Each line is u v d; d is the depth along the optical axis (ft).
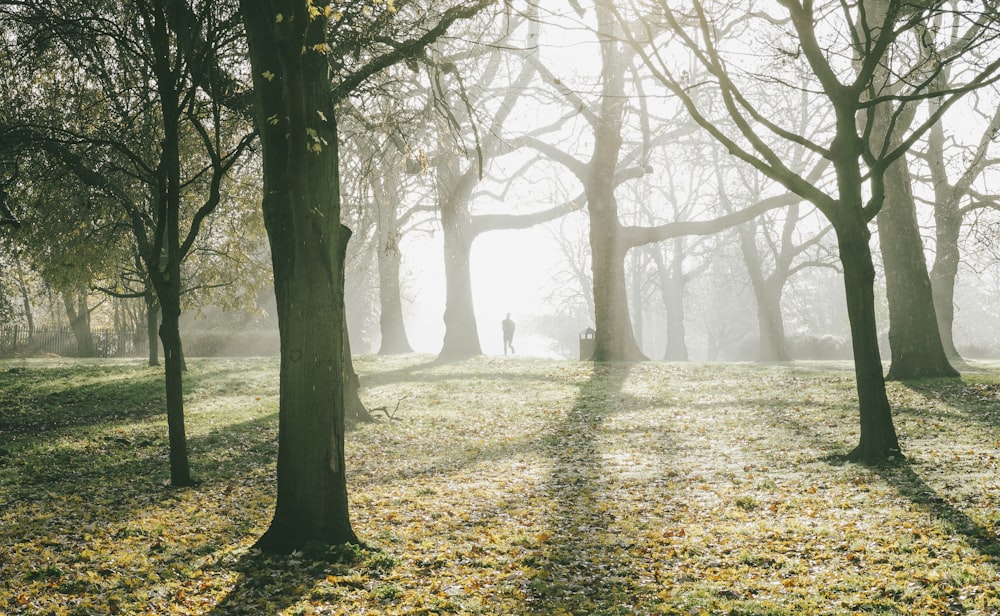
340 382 28.84
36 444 53.93
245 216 78.59
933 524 28.66
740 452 47.80
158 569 26.27
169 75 39.88
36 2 47.24
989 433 45.96
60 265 71.67
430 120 54.39
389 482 43.34
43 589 23.67
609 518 33.83
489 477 44.06
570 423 63.05
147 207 65.72
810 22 42.11
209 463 48.67
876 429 41.65
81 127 53.57
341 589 24.23
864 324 41.98
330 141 28.55
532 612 22.56
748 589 23.91
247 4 29.43
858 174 41.68
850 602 22.03
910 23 40.27
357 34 46.60
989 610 20.63
